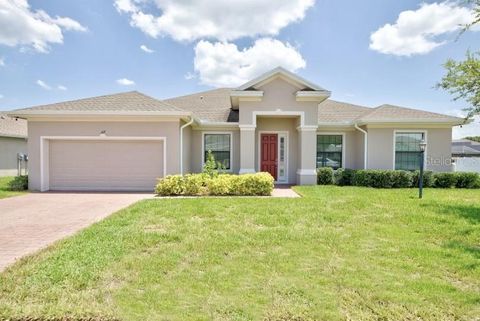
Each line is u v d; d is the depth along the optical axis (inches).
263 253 184.7
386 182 522.0
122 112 462.9
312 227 244.4
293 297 129.1
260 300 126.2
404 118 558.3
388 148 575.8
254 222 260.5
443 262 167.8
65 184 493.0
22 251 189.6
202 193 439.2
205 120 609.0
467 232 229.0
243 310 118.5
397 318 113.7
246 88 531.8
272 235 219.5
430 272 155.3
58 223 267.1
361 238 214.5
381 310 118.4
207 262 168.6
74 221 274.8
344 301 125.6
